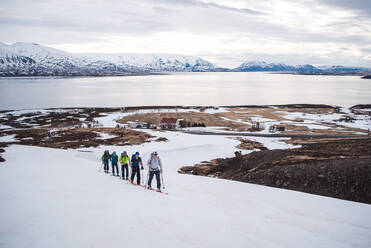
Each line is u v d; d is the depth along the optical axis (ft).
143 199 38.81
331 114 585.63
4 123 441.27
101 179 55.26
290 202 44.47
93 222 27.25
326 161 81.25
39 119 486.38
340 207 41.96
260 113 597.52
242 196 48.47
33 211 29.25
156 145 184.85
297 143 217.97
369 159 73.51
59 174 56.03
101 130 251.19
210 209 36.99
